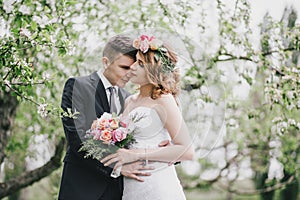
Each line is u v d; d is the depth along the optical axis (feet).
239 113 24.09
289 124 18.40
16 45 11.82
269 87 18.54
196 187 28.84
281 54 19.25
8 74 12.14
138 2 19.66
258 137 25.72
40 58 19.04
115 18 19.81
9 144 24.36
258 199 36.73
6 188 21.62
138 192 11.64
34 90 19.01
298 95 17.95
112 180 11.76
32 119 23.04
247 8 19.71
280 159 25.23
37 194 38.19
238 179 30.86
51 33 12.82
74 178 11.75
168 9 19.39
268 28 19.92
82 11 19.34
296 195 34.01
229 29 19.92
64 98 11.83
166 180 11.75
